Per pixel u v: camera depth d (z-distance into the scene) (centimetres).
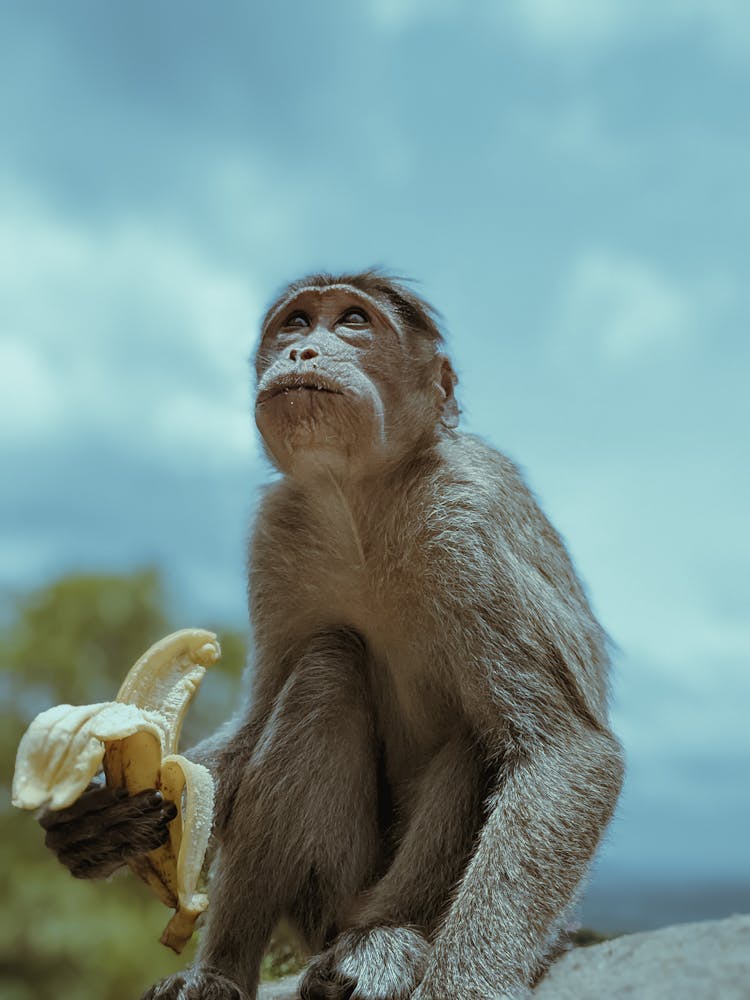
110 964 221
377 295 112
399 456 108
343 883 103
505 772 100
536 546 108
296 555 110
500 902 93
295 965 121
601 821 98
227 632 248
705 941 88
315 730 104
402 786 109
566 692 102
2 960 222
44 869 234
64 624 255
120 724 90
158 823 92
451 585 104
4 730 246
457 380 115
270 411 105
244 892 102
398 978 93
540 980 91
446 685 107
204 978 96
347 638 110
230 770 107
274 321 114
